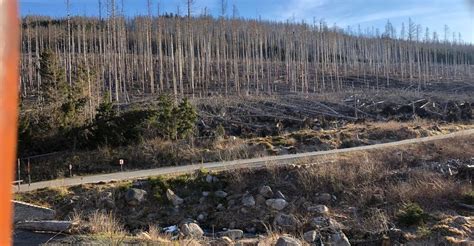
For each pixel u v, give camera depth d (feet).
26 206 44.62
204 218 48.60
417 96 143.84
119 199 50.34
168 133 80.38
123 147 75.82
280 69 210.18
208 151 73.67
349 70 221.05
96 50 171.63
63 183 55.72
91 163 71.56
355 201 49.78
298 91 160.04
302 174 53.67
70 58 151.84
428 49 266.57
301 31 230.27
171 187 52.54
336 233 41.37
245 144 77.51
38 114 80.28
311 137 82.48
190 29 148.56
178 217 48.67
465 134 81.92
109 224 37.29
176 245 31.73
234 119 103.04
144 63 166.40
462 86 193.98
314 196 51.16
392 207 47.42
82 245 30.30
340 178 53.01
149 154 72.79
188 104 84.99
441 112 121.90
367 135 84.79
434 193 48.70
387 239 39.24
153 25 202.18
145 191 51.29
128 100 125.39
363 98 136.36
